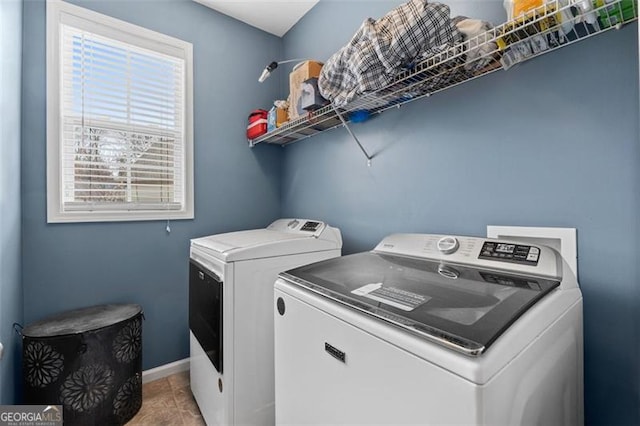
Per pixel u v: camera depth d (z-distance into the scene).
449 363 0.54
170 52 2.12
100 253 1.88
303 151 2.37
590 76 0.95
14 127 1.43
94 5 1.84
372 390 0.68
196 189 2.23
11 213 1.38
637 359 0.87
